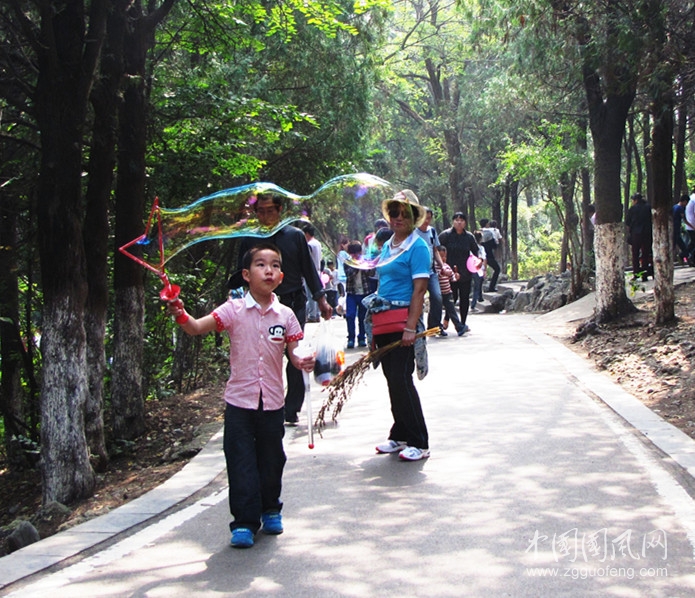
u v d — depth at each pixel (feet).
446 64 106.11
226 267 53.31
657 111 38.70
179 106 38.01
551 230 164.66
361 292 45.85
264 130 41.75
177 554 15.93
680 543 15.30
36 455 35.63
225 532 17.10
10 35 28.37
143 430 31.58
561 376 32.86
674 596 13.20
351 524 16.98
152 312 38.63
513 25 46.01
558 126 65.31
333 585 14.01
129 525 18.06
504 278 105.09
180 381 42.83
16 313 36.65
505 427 24.59
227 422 16.49
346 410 28.27
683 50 36.42
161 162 38.27
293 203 20.26
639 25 35.19
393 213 21.22
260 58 54.80
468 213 129.80
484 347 41.96
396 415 22.00
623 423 24.72
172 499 19.81
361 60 59.82
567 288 63.82
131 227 31.12
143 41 30.76
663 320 39.32
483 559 14.88
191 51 41.86
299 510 18.06
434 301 38.11
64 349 24.77
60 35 24.72
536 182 68.59
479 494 18.48
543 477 19.54
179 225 18.43
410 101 124.98
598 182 43.52
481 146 109.40
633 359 34.45
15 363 39.60
